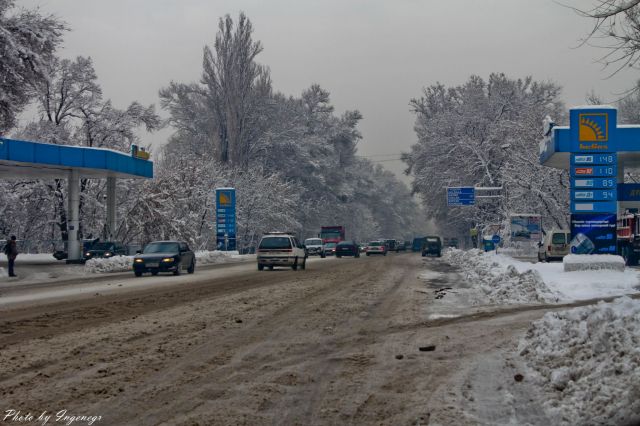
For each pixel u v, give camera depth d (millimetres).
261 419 6859
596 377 7410
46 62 28578
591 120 26031
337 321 14547
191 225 62844
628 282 20750
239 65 79812
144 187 60656
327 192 103688
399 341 11844
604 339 8086
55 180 58781
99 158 44906
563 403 7172
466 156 73938
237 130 80375
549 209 55094
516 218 55906
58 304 18469
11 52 26625
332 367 9586
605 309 8906
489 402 7551
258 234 86562
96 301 19156
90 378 8719
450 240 113125
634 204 37438
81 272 37781
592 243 25953
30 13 28141
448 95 89125
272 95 86438
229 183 79188
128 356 10281
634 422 6375
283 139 91688
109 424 6660
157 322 14266
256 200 82312
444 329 13273
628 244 37562
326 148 101625
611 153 25969
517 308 16625
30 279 32562
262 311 16422
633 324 8148
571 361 8414
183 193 65438
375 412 7148
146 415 6980
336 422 6766
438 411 7160
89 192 61969
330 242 81375
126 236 60594
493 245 61625
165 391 8039
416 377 8898
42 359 9984
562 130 32375
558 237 41500
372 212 139625
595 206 25984
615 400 6691
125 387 8227
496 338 11977
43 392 7969
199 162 71562
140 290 23328
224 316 15359
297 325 13898
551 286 19938
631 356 7406
